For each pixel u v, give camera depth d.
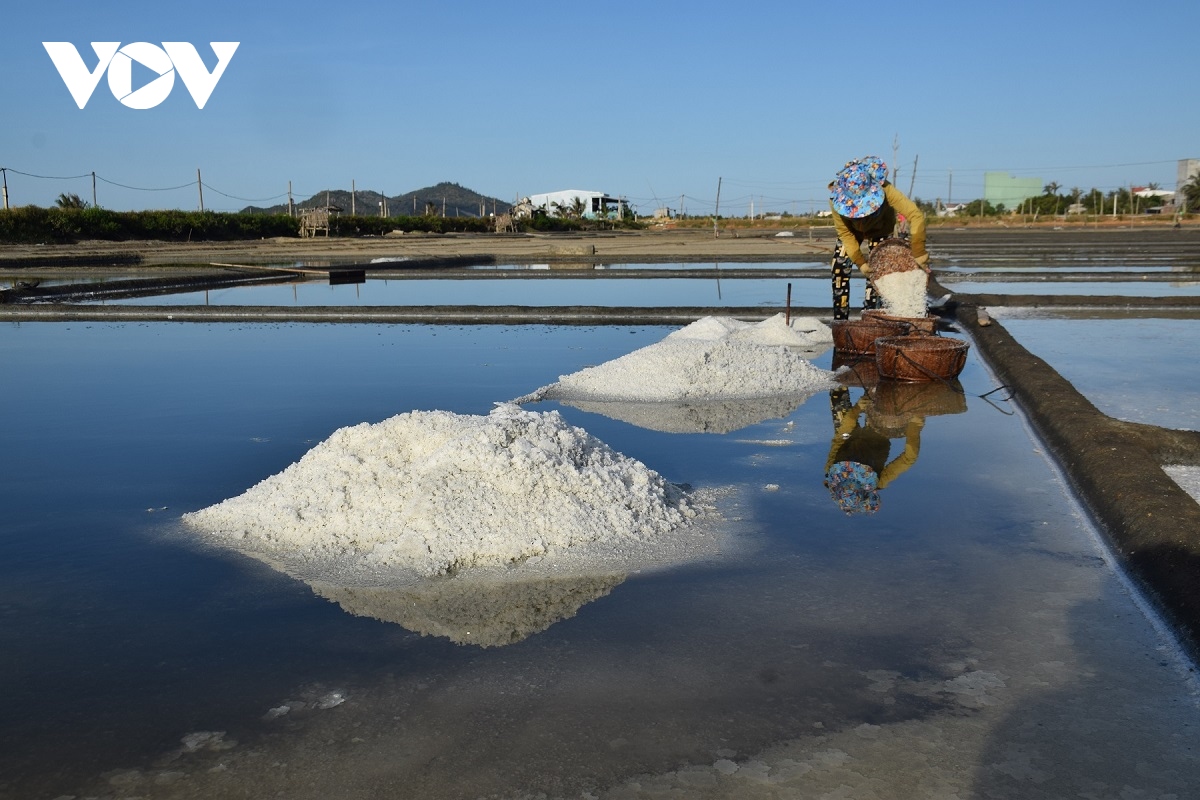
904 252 6.50
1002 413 4.67
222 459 3.71
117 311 9.52
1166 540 2.49
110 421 4.43
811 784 1.57
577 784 1.57
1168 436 3.68
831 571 2.54
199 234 32.34
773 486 3.33
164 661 2.02
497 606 2.30
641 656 2.04
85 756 1.67
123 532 2.85
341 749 1.68
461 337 7.71
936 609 2.29
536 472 2.83
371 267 17.17
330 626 2.19
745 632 2.15
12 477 3.47
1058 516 3.02
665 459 3.71
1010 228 42.44
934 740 1.71
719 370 5.23
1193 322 8.66
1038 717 1.79
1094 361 6.27
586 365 6.12
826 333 7.59
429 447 3.00
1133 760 1.65
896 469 3.59
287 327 8.58
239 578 2.49
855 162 6.41
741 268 16.89
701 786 1.57
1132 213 50.69
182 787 1.58
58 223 28.00
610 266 18.30
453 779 1.59
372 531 2.71
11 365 6.22
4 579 2.48
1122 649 2.08
